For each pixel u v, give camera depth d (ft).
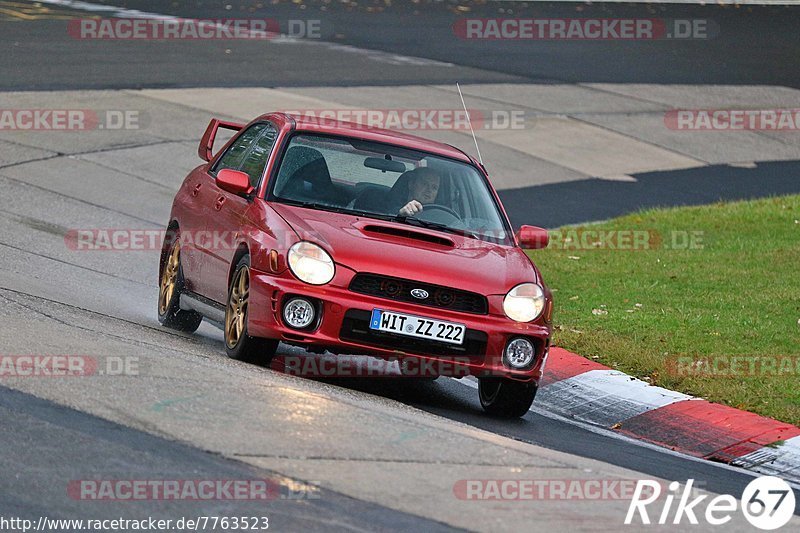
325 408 83.25
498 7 455.22
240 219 104.78
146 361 89.81
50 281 133.49
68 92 257.96
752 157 279.90
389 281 96.02
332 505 63.72
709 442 100.42
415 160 111.55
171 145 229.45
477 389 115.75
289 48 339.98
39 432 70.13
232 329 102.53
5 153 209.36
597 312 141.49
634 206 225.56
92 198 191.72
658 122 300.20
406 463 72.79
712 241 190.60
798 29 457.27
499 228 108.88
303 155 108.88
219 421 75.97
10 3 376.48
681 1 501.56
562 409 110.11
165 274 124.57
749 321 137.08
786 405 107.76
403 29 392.68
